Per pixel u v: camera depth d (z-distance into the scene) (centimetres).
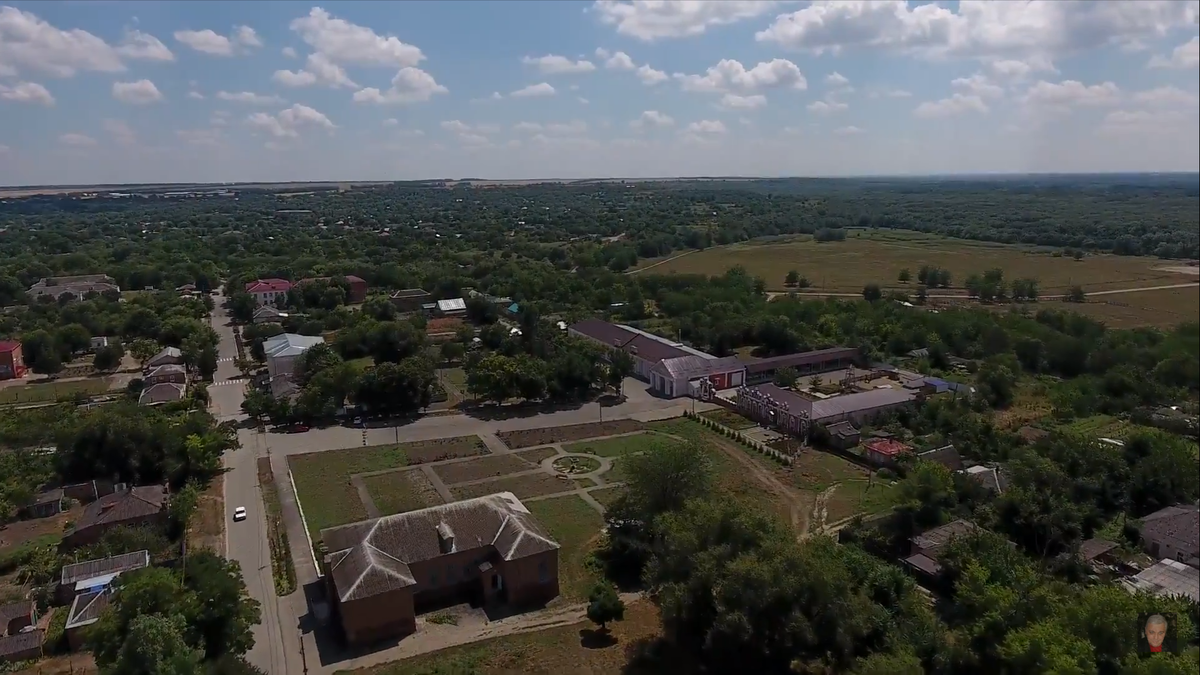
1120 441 12262
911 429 13150
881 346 18538
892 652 6469
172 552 8875
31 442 11831
